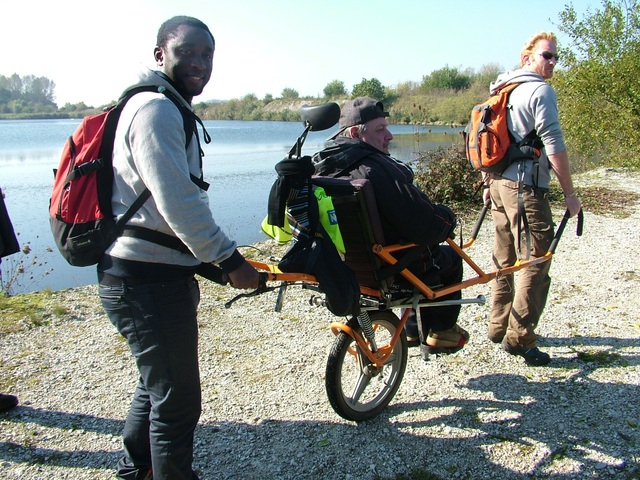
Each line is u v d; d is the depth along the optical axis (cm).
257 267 270
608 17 1323
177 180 211
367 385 344
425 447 314
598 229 760
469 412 345
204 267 249
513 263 405
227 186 1376
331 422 339
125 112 221
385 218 303
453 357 412
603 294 529
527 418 337
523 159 362
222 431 331
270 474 296
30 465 303
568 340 436
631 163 1318
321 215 275
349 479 291
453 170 904
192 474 253
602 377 381
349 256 314
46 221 998
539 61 368
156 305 229
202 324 474
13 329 463
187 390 239
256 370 399
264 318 486
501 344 427
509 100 367
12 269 673
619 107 1356
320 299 321
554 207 886
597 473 290
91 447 318
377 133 314
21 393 371
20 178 1484
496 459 302
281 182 267
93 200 224
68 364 409
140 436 269
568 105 1399
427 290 323
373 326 347
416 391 370
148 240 225
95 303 524
